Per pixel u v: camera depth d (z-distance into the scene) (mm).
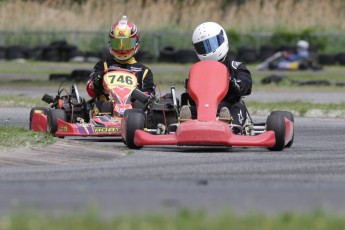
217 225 19234
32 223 19219
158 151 36125
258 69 123375
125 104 40781
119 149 36406
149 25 142375
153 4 143625
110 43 43719
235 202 23219
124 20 44031
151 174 28812
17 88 82312
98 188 25344
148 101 39531
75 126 40188
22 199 23516
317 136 44219
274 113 36469
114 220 19750
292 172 29562
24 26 142750
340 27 147125
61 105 42625
